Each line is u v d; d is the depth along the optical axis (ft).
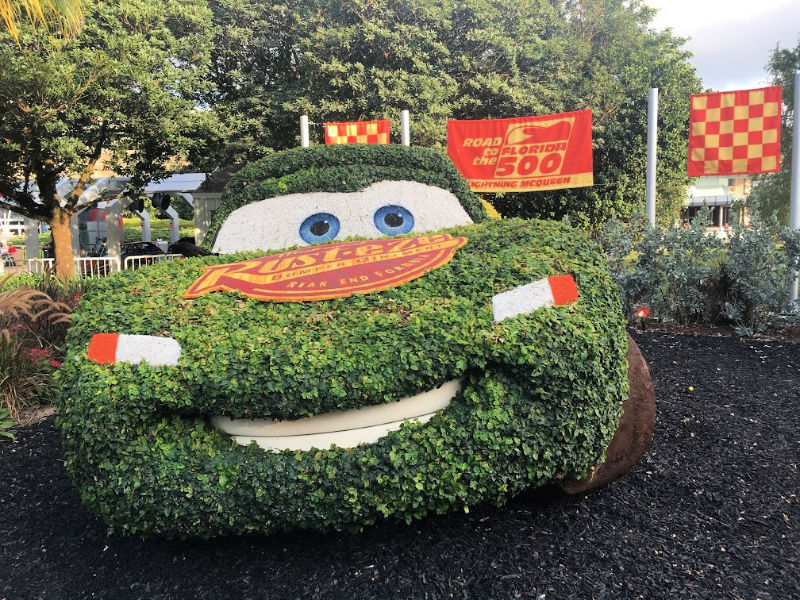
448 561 8.65
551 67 60.39
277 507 7.76
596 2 69.72
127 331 8.27
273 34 58.29
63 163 42.06
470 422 7.87
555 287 8.50
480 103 56.08
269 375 7.65
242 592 8.25
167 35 44.52
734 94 26.66
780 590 7.88
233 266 10.32
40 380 17.69
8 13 23.18
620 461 9.95
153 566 9.01
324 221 13.55
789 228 24.13
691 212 118.73
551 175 31.07
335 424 7.98
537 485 8.50
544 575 8.29
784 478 11.00
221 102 57.41
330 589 8.20
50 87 35.88
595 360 8.21
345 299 8.95
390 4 54.19
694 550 8.82
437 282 9.13
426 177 14.23
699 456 12.01
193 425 8.03
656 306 25.94
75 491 11.96
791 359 19.56
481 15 55.31
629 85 64.80
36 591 8.64
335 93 53.36
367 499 7.73
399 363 7.77
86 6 40.22
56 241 48.78
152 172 50.39
